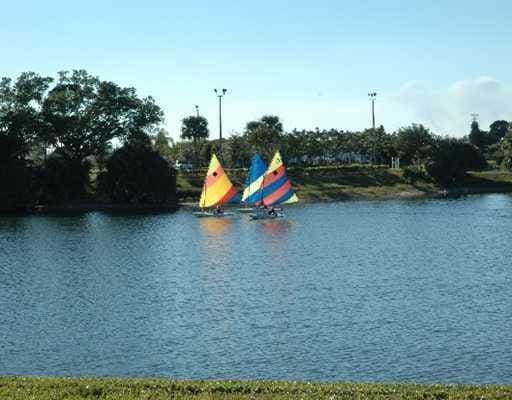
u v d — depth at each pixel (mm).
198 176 167000
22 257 79188
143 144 154250
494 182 180375
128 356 39656
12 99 145500
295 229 104062
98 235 100000
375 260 73500
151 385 27203
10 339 43656
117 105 154250
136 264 73688
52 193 145375
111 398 25609
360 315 47969
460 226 104750
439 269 66875
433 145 187000
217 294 56688
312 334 43281
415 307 50031
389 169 177625
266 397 25547
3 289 60125
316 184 166125
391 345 40375
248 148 196875
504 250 79250
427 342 40781
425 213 125188
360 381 34375
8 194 138250
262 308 51031
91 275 67000
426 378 34656
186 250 84000
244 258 76875
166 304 53250
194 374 36250
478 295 53781
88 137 153875
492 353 38344
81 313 50688
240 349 40500
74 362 38656
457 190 171750
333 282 60875
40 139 148875
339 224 109812
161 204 149375
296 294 55844
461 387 26828
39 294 57781
